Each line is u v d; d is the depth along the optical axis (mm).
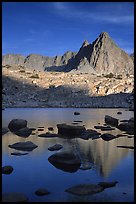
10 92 128250
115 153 27016
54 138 35906
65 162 22250
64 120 58531
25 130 38719
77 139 35281
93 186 16969
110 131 42562
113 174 20078
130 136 37625
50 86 143125
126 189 16953
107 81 148250
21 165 22234
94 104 121000
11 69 162250
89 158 24969
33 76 153875
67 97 129625
